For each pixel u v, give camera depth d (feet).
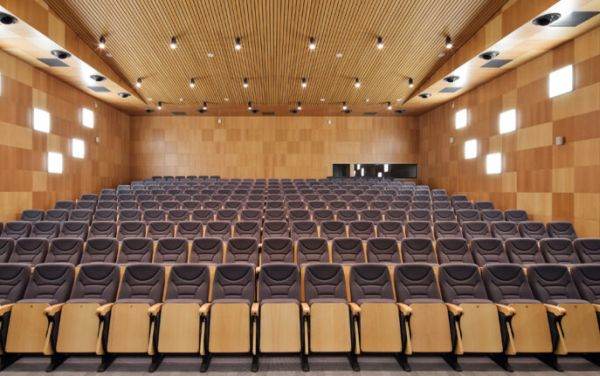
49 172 31.14
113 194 31.81
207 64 32.37
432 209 26.50
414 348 12.01
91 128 38.50
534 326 12.24
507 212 25.54
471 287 13.42
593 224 22.47
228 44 29.12
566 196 24.47
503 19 23.22
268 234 20.53
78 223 20.74
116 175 44.96
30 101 28.68
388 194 32.99
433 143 45.29
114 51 29.55
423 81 35.73
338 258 15.99
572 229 22.20
